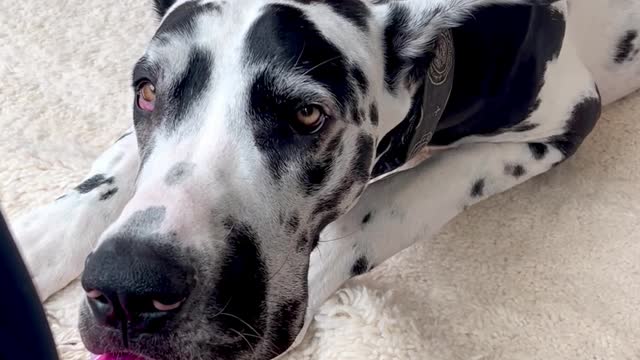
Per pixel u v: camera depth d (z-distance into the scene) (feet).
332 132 1.51
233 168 1.42
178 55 1.47
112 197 1.92
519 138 2.07
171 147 1.43
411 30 1.63
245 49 1.45
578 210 2.15
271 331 1.46
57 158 2.19
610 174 2.26
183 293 1.27
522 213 2.14
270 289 1.45
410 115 1.76
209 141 1.42
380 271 1.98
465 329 1.86
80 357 1.74
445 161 2.02
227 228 1.37
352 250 1.86
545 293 1.95
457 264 2.01
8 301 1.00
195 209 1.34
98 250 1.28
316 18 1.51
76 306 1.84
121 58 2.56
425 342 1.81
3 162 2.15
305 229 1.54
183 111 1.46
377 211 1.91
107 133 2.30
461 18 1.62
